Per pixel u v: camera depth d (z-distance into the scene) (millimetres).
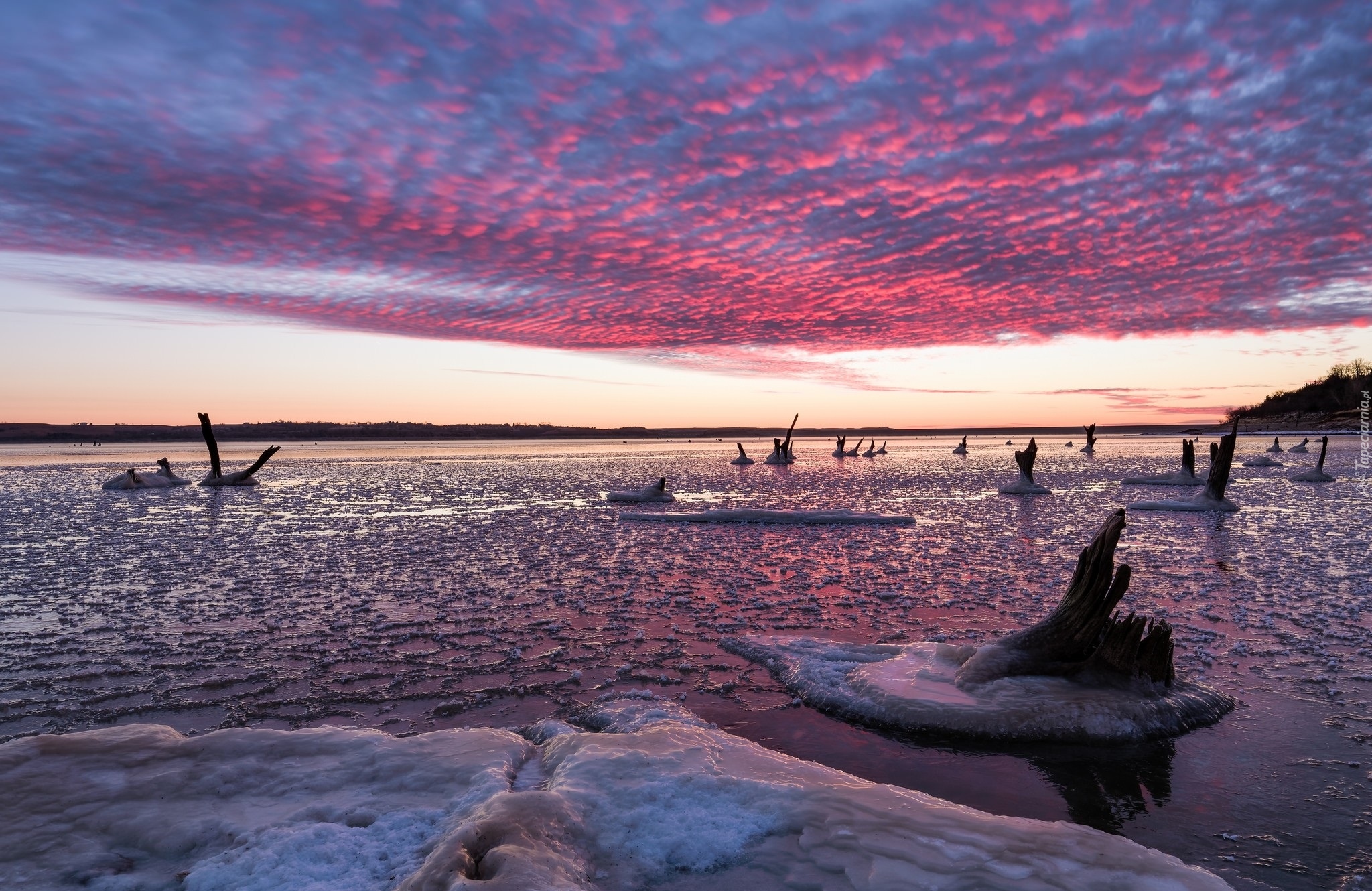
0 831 3492
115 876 3176
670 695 6023
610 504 22766
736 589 10039
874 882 3062
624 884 3127
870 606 9000
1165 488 27047
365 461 53375
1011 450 69625
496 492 26953
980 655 6098
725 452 74375
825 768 4344
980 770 4660
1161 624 5801
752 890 3072
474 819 3525
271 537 15266
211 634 7738
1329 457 48781
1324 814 4074
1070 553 12805
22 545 14070
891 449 75062
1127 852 3303
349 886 3086
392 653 7117
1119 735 5055
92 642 7461
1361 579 10227
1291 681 6129
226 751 4441
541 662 6848
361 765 4316
